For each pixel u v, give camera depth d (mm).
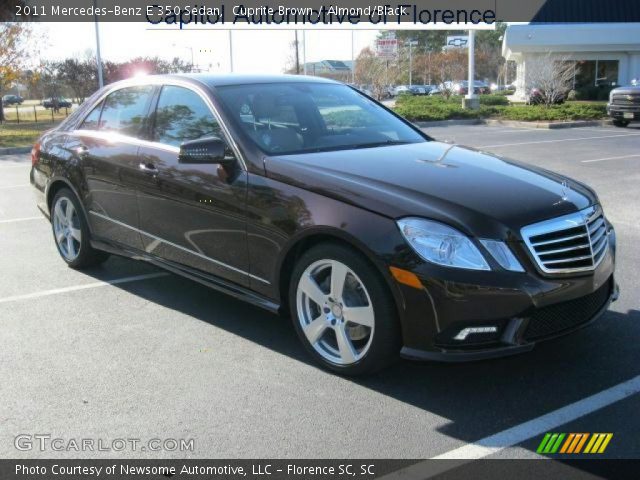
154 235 4992
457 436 3291
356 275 3672
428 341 3473
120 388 3791
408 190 3715
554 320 3615
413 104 30703
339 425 3395
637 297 5234
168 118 4965
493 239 3459
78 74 32812
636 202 8914
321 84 5383
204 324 4766
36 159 6305
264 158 4219
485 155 4637
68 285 5664
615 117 22281
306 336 4035
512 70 75125
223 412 3523
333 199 3791
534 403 3604
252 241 4207
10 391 3756
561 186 4035
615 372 3951
